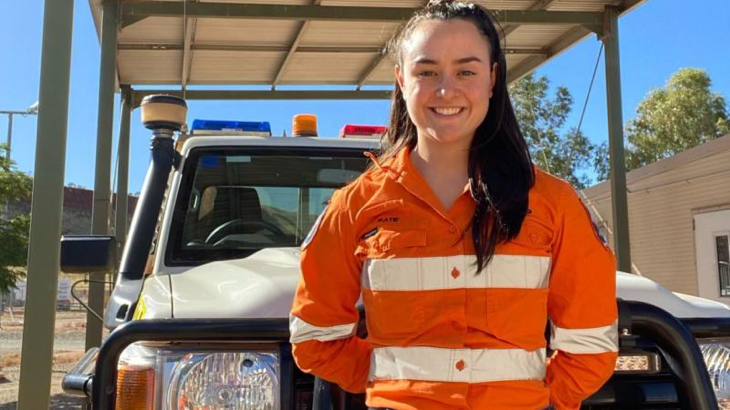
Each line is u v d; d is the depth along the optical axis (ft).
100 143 25.00
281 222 12.05
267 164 12.26
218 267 9.59
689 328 7.88
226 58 32.17
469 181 5.78
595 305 5.84
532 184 5.77
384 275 5.64
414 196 5.74
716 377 7.91
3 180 48.29
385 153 6.55
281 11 26.53
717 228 44.91
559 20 28.71
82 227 98.94
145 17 25.68
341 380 6.27
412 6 27.81
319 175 12.49
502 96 6.10
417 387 5.49
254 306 7.43
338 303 6.06
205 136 12.36
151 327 7.03
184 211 11.33
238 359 7.26
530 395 5.61
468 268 5.53
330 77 35.17
